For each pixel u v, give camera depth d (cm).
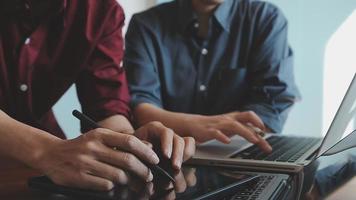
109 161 56
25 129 63
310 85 198
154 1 214
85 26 100
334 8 192
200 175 62
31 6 91
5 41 91
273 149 85
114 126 96
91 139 58
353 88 55
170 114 112
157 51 148
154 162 59
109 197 52
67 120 177
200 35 149
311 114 199
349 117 55
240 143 91
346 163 51
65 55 99
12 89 94
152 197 51
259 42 147
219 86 147
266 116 132
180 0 152
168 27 150
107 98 102
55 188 56
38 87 98
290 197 51
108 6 105
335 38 192
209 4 146
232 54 148
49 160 58
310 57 198
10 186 59
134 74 141
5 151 61
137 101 129
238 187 54
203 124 98
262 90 140
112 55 106
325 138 57
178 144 69
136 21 152
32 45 94
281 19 152
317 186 49
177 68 148
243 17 150
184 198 50
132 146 58
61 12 95
